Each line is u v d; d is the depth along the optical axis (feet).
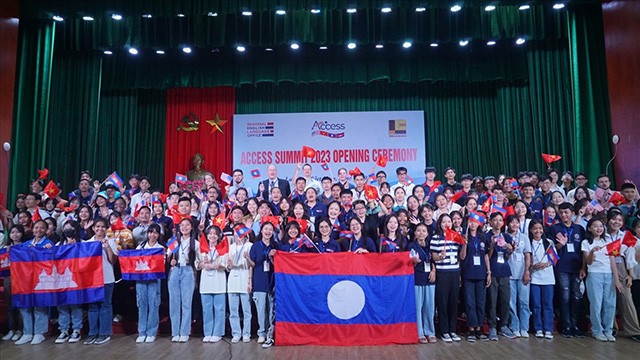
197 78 31.45
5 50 24.91
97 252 17.13
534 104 29.66
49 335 18.10
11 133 25.36
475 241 17.02
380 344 16.10
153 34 28.12
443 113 31.94
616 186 25.11
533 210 20.18
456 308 16.71
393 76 31.01
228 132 32.19
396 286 16.37
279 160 31.37
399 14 27.48
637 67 23.16
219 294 17.01
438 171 31.45
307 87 32.27
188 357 15.12
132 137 31.58
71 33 29.22
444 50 31.01
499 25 27.63
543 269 17.02
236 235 17.34
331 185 21.66
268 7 24.91
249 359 14.82
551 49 29.73
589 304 17.31
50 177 29.35
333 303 16.28
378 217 18.52
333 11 27.61
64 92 30.17
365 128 31.45
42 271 17.10
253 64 31.27
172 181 31.94
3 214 20.22
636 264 16.90
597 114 26.55
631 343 16.11
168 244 17.24
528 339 16.71
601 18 26.96
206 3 25.08
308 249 17.20
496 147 31.42
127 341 17.16
